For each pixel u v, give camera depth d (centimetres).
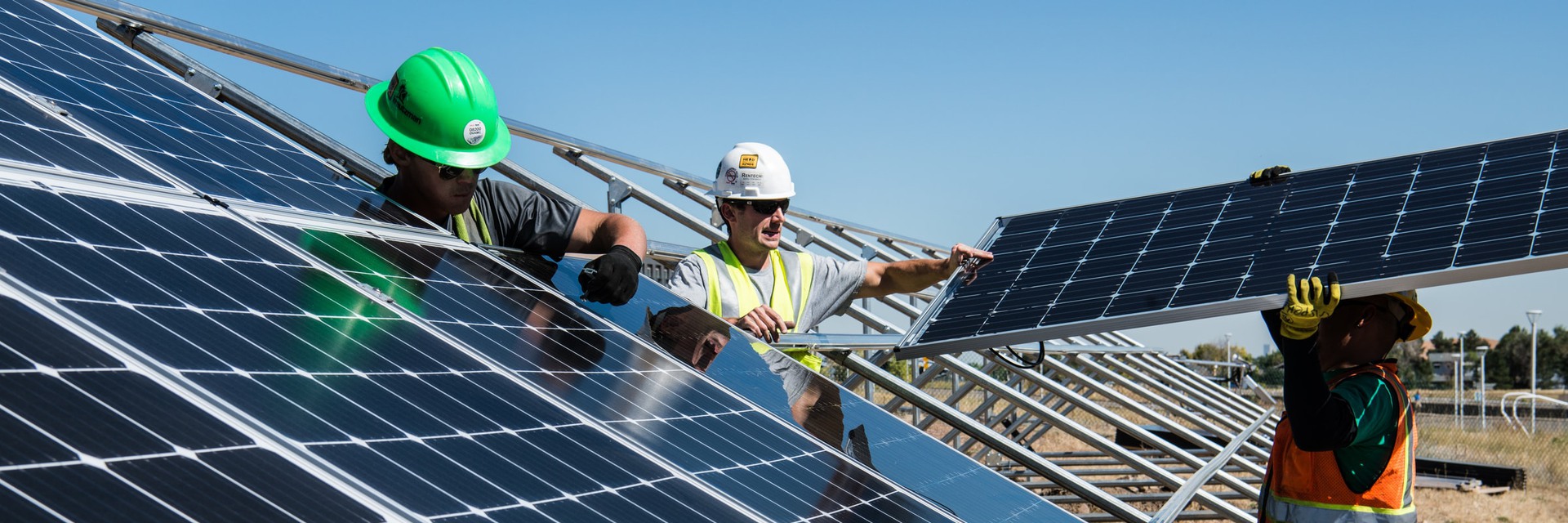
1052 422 636
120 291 218
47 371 170
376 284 315
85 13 552
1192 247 493
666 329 430
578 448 250
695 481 258
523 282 405
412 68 422
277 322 244
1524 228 384
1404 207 449
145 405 176
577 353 336
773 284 529
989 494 374
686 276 519
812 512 274
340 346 247
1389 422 365
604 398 299
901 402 917
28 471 142
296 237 327
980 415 1317
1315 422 340
